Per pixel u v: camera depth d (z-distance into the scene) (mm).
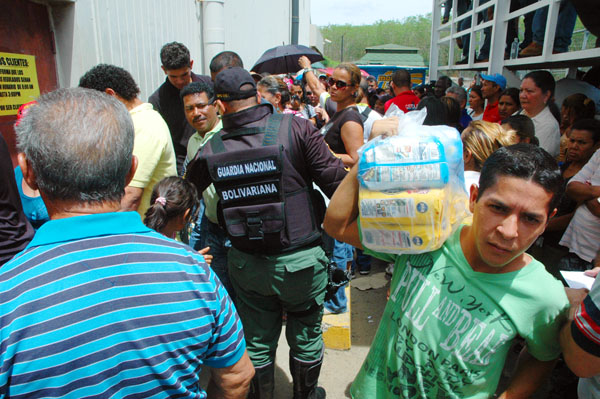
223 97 1942
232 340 1077
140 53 4316
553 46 4289
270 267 1954
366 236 1239
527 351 1339
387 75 15352
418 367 1257
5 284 854
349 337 2916
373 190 1163
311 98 6223
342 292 2963
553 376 1751
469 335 1184
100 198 943
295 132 1941
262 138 1938
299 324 2146
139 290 905
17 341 816
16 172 2254
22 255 900
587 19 3096
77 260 886
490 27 5910
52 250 890
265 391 2182
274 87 3775
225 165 1901
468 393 1239
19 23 2789
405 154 1120
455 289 1210
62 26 3170
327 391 2561
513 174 1002
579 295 1326
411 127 1237
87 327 851
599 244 2393
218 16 5770
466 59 6965
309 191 2023
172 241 1038
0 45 2619
